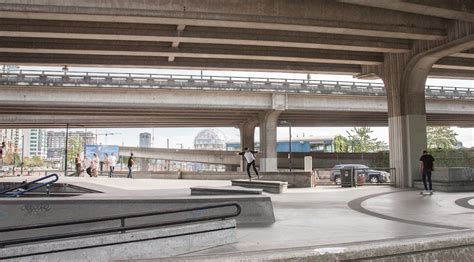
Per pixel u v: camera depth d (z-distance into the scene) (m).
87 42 21.22
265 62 26.16
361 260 4.17
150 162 145.75
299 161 59.44
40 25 17.97
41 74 36.84
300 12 17.67
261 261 3.77
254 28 19.12
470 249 4.75
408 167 24.50
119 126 60.25
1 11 15.13
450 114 49.78
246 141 58.06
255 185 21.62
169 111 45.50
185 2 16.42
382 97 45.84
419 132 24.59
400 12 19.47
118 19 16.41
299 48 23.72
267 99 43.66
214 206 7.73
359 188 23.86
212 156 70.06
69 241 6.93
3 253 6.57
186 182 28.52
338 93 44.25
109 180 28.78
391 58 25.50
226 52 22.61
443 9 16.48
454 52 22.11
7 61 23.36
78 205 9.61
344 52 25.05
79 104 38.53
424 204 14.71
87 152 69.25
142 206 9.59
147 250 7.18
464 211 12.58
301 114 50.62
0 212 9.53
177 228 7.40
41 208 9.58
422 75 24.41
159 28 19.08
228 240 7.89
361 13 18.64
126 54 22.38
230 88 41.25
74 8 15.44
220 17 16.75
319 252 4.00
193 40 19.92
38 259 6.80
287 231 8.89
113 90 39.22
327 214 11.87
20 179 29.42
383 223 10.04
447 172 21.28
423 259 4.46
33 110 43.47
